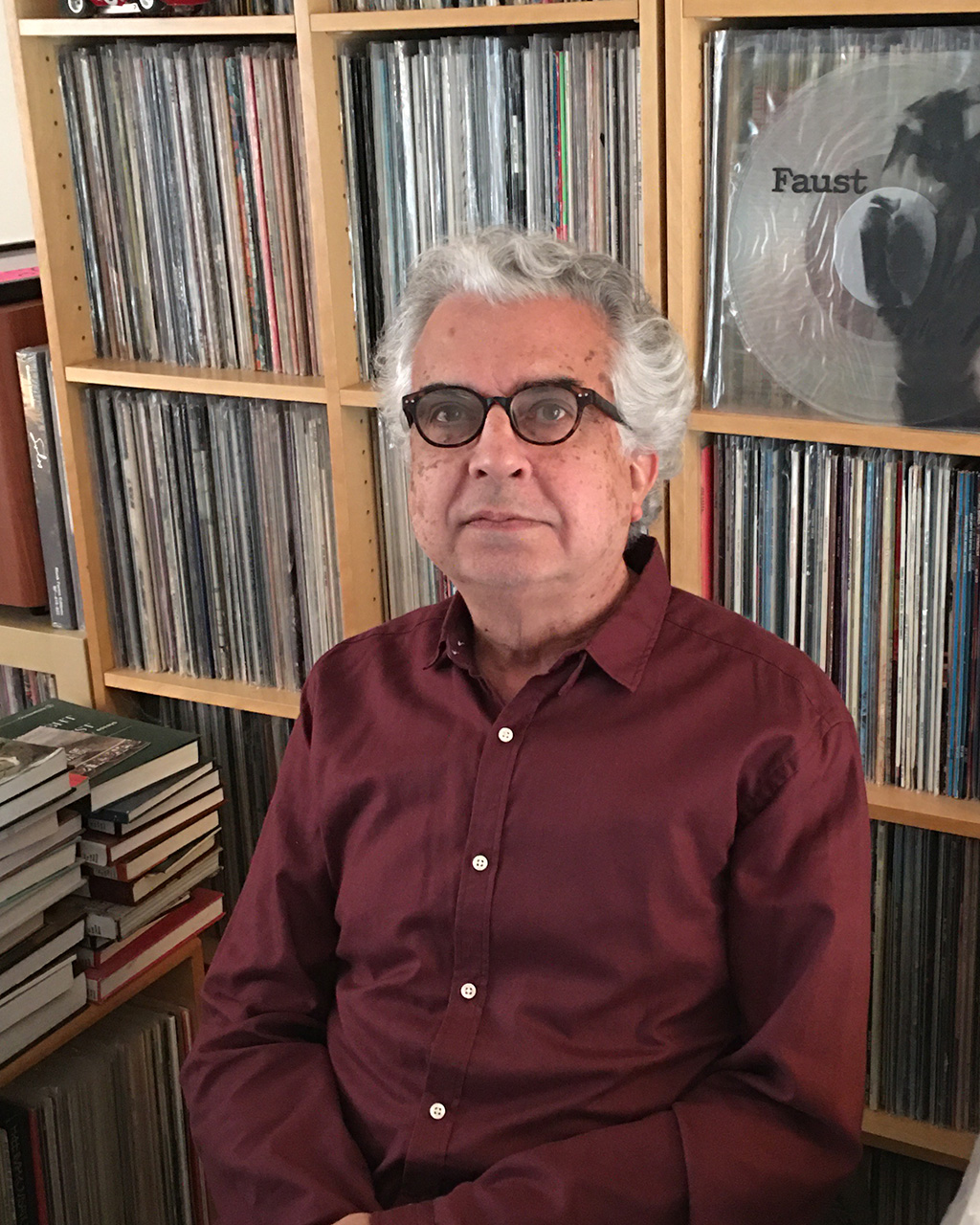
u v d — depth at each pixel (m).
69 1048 1.71
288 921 1.32
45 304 1.84
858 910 1.14
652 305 1.22
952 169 1.32
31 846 1.50
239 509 1.85
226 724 1.99
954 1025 1.58
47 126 1.79
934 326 1.37
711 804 1.13
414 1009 1.20
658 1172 1.07
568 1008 1.14
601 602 1.21
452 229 1.62
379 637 1.35
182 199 1.77
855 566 1.50
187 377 1.77
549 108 1.51
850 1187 1.57
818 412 1.47
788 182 1.41
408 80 1.58
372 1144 1.20
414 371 1.18
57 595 2.02
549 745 1.17
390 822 1.24
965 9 1.26
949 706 1.49
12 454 1.97
